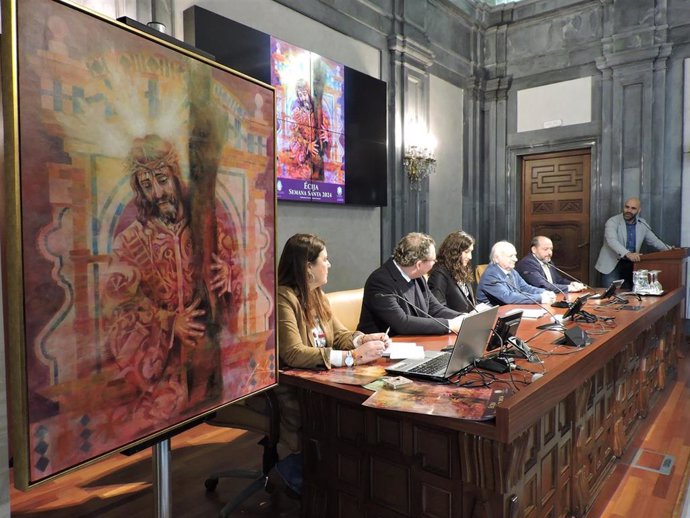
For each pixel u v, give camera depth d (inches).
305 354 73.8
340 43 176.7
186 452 104.8
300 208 162.4
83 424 36.9
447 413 55.0
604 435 95.2
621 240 211.5
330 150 168.4
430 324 98.8
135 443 40.7
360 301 118.7
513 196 255.6
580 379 74.3
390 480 64.9
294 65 154.6
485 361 70.6
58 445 35.4
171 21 124.8
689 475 96.8
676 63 212.2
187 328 44.9
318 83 163.0
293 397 77.8
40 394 34.2
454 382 65.5
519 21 249.9
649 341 125.9
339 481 70.5
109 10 108.1
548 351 80.0
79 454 36.8
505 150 256.7
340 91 172.1
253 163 52.0
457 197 244.5
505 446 54.0
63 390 35.6
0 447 28.1
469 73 249.9
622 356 104.0
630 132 221.6
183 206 44.3
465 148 249.6
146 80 40.7
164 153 42.3
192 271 45.3
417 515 62.4
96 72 36.9
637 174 220.8
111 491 90.4
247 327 51.6
